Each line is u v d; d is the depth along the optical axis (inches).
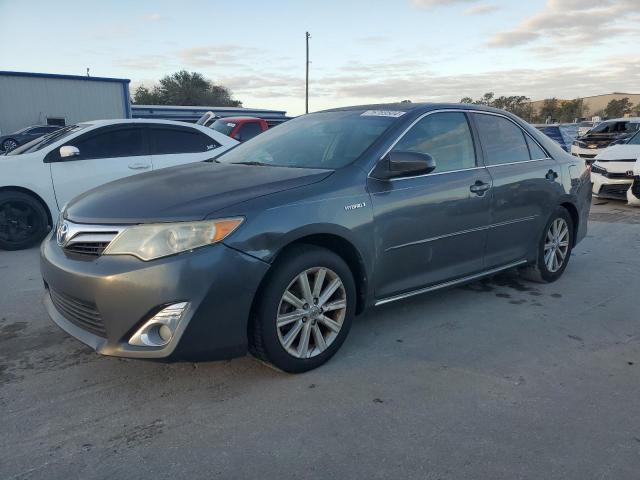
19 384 123.3
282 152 159.5
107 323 110.6
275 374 128.2
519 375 129.0
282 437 103.4
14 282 202.8
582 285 201.0
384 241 138.7
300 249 123.7
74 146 264.8
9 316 166.4
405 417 110.4
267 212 117.0
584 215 214.2
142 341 109.8
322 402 116.0
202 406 114.1
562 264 205.3
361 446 100.7
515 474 93.2
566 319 165.9
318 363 130.3
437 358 137.7
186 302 108.2
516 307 176.1
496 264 176.2
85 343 115.6
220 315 111.1
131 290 107.5
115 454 98.1
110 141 275.4
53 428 106.0
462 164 163.0
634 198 370.6
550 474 93.2
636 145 396.5
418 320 163.5
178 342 108.3
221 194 120.7
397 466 95.1
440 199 150.9
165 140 290.4
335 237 129.3
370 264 136.8
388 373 129.3
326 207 126.3
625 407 115.2
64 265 117.0
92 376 127.1
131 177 150.6
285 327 124.7
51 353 139.6
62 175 261.6
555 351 142.8
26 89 1035.3
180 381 124.7
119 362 134.2
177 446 100.6
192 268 107.7
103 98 1102.4
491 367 133.0
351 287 133.6
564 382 125.8
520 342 148.3
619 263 233.6
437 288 157.6
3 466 94.5
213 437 103.3
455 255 160.1
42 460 96.3
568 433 105.3
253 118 513.3
